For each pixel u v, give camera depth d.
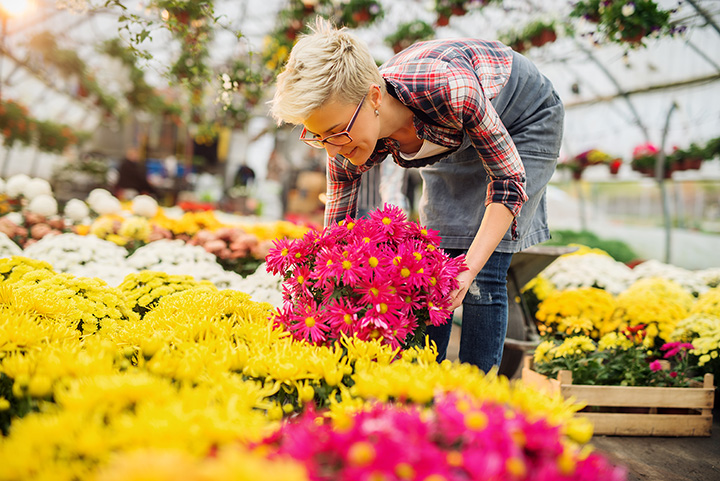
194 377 1.10
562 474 0.79
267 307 1.87
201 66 3.46
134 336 1.40
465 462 0.72
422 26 5.51
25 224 4.82
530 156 1.80
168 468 0.64
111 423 0.89
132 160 11.49
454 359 3.22
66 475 0.75
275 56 4.74
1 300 1.62
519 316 2.88
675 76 5.93
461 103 1.47
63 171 12.78
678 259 7.28
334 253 1.51
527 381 2.63
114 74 11.00
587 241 8.10
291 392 1.18
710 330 2.70
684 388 2.32
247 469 0.65
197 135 7.71
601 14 4.04
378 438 0.77
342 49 1.44
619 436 2.25
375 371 1.13
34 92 11.89
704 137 6.48
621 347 2.56
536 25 5.19
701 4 4.60
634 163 6.82
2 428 1.08
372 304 1.47
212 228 4.88
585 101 7.44
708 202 7.39
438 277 1.51
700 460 2.00
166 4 2.86
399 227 1.61
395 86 1.51
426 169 2.04
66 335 1.44
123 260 3.47
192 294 1.92
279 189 12.08
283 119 1.50
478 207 1.89
